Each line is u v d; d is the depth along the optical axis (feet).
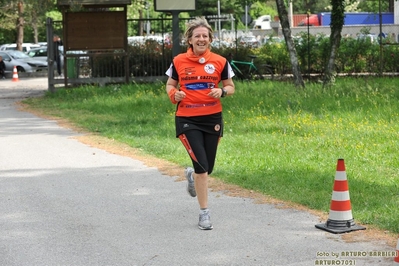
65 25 106.01
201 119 32.48
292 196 37.81
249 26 290.15
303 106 75.25
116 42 107.34
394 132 57.11
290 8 222.69
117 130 66.39
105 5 106.11
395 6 178.81
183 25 156.66
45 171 47.83
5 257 29.01
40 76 173.68
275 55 120.88
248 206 36.47
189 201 38.24
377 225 31.76
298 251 28.58
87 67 109.40
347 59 117.19
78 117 78.38
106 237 31.58
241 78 115.85
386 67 116.57
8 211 36.88
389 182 40.57
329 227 31.45
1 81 157.07
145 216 35.22
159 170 47.19
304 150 51.80
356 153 49.44
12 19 212.02
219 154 51.16
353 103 75.31
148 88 101.71
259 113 71.97
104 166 49.06
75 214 35.91
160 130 65.41
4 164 50.75
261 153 51.16
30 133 66.80
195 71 32.32
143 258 28.40
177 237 31.27
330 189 39.17
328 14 218.59
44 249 29.99
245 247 29.40
